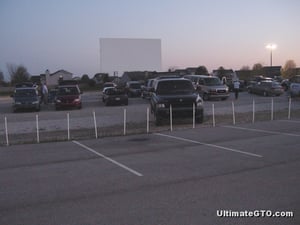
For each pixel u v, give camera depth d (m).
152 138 14.24
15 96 29.78
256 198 6.80
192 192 7.28
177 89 18.64
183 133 15.25
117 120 21.64
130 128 17.83
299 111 23.23
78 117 23.72
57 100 29.78
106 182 8.26
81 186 8.02
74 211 6.48
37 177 8.93
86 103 38.12
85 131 17.36
